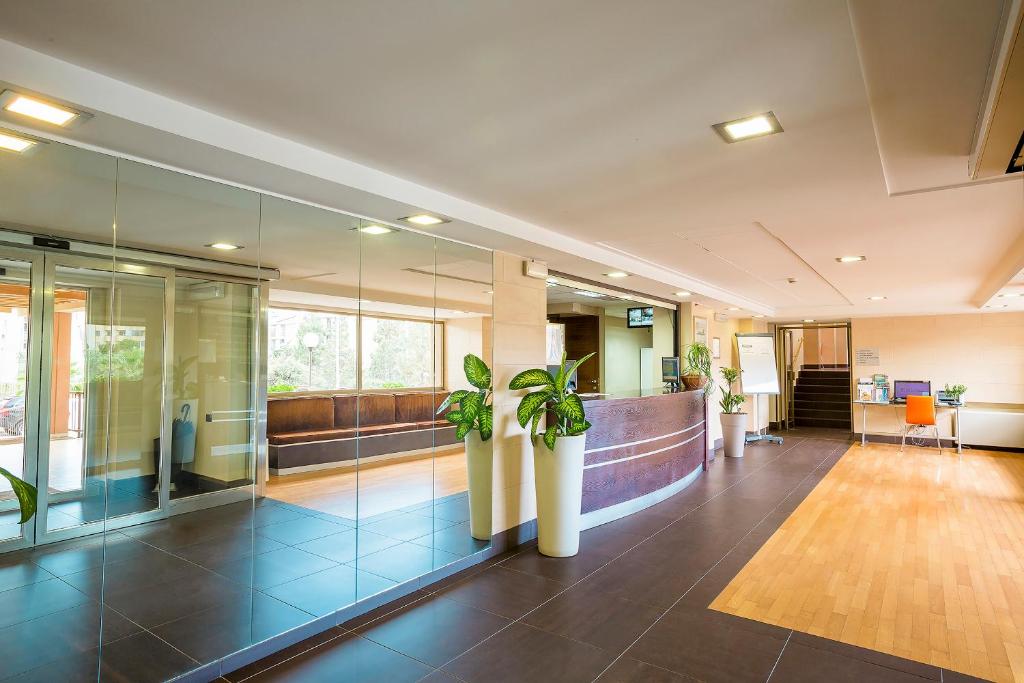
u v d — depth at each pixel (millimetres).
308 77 2166
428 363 4191
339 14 1761
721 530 5359
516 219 4309
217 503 3029
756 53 1988
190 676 2820
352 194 3209
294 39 1903
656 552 4742
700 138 2758
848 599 3820
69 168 2498
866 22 1792
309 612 3367
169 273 2855
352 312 3697
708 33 1865
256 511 3184
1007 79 1990
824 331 15883
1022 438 9914
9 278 2348
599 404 5555
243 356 3162
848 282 7648
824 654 3104
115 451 2678
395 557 3873
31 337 2410
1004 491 7000
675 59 2035
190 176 2791
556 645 3188
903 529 5410
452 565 4277
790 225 4504
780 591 3949
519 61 2055
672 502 6430
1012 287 6734
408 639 3266
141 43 1925
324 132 2682
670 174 3281
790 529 5395
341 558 3562
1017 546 4926
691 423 7516
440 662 3008
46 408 2457
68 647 2525
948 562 4531
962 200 3783
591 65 2080
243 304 3156
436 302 4266
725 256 5852
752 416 11680
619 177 3326
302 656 3096
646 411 6266
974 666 2990
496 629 3383
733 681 2832
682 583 4082
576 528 4684
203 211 2975
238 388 3139
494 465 4707
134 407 2740
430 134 2711
